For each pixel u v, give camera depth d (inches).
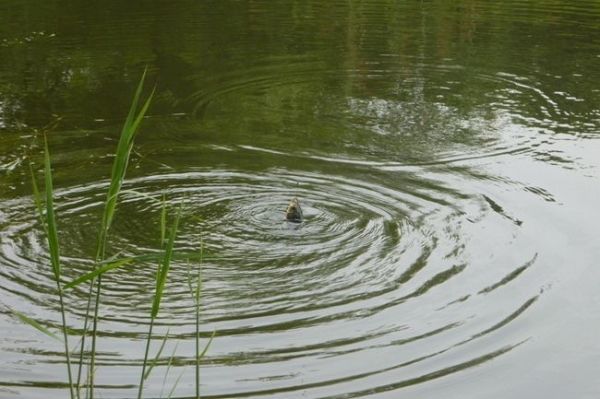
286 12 886.4
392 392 293.9
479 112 613.0
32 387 291.7
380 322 339.0
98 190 457.4
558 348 323.6
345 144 544.4
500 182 482.6
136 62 706.2
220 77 680.4
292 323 338.0
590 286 367.9
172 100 626.2
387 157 522.0
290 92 652.7
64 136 548.1
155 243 400.5
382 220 428.5
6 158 506.6
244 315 343.6
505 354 318.7
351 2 935.0
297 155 521.0
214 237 408.2
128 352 315.9
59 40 762.8
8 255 385.4
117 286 365.4
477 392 296.0
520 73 701.3
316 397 289.7
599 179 487.2
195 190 459.8
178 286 365.4
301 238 407.5
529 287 366.6
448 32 823.1
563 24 853.8
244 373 303.0
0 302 347.9
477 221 428.8
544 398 294.4
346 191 464.4
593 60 737.0
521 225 425.4
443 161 516.1
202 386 294.7
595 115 605.6
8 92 631.2
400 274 376.5
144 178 474.6
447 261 387.9
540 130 574.6
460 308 350.3
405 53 754.8
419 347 322.3
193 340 324.8
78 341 322.0
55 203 440.1
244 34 800.3
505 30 830.5
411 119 597.9
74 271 374.0
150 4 901.8
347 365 309.7
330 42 784.3
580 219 432.1
